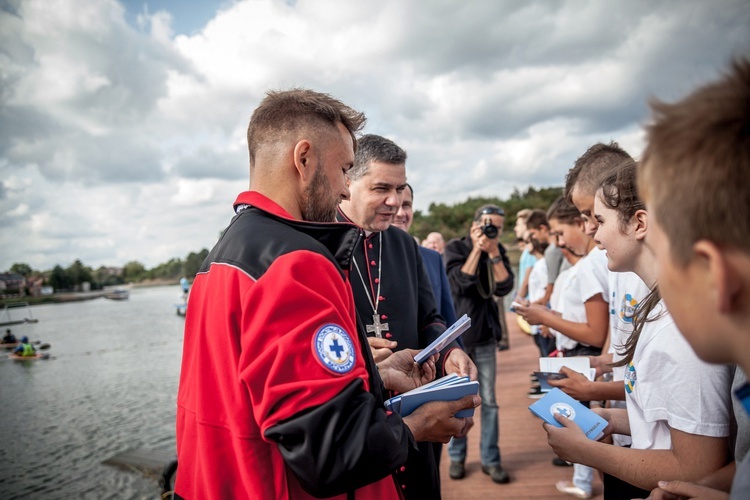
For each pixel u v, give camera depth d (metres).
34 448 12.56
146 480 9.94
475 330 3.53
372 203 2.12
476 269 3.54
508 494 3.26
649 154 0.64
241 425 1.04
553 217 3.13
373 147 2.12
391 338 2.09
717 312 0.59
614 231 1.43
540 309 2.71
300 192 1.27
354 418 0.98
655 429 1.39
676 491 1.15
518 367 6.76
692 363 1.21
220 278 1.12
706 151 0.56
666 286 0.65
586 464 1.43
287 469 1.08
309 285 1.04
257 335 0.99
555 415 1.57
